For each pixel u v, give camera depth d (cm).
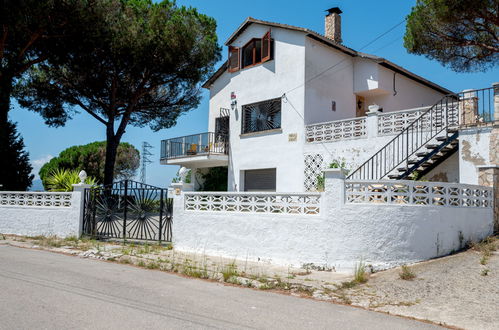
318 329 488
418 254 852
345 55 1944
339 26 2069
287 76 1775
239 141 1947
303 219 880
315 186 1614
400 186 866
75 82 2105
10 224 1387
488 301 617
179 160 2098
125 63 2030
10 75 1759
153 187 1165
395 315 570
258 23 1919
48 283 671
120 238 1213
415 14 1630
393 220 841
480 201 992
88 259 965
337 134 1573
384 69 1939
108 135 2123
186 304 576
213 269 838
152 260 934
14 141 2189
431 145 1180
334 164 1545
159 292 645
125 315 506
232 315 531
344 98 1919
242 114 1952
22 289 621
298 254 877
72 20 1680
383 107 1991
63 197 1323
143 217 1178
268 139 1819
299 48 1744
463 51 1666
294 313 556
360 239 831
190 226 1052
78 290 630
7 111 1798
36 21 1611
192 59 2138
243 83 1972
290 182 1712
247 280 748
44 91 2077
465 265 791
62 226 1298
